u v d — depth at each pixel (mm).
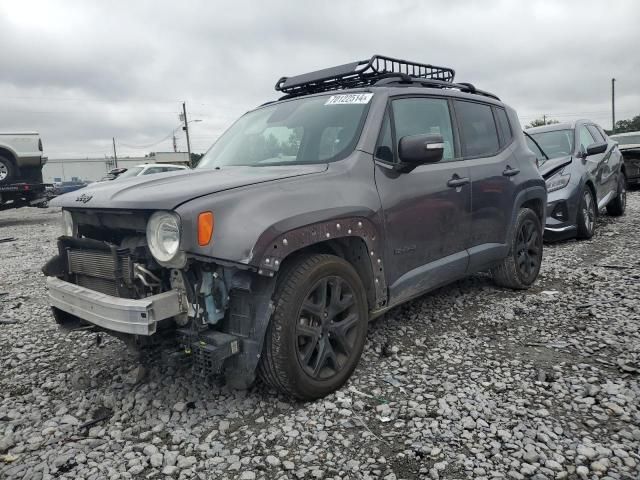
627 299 4684
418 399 3041
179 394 3203
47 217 19781
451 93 4500
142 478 2426
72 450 2666
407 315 4562
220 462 2508
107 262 2943
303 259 2975
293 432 2727
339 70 4246
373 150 3523
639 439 2559
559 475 2303
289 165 3551
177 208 2609
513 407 2904
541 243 5504
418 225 3746
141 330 2637
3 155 16047
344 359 3201
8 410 3180
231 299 2836
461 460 2439
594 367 3393
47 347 4273
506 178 4809
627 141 15672
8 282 7070
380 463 2447
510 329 4172
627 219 9891
